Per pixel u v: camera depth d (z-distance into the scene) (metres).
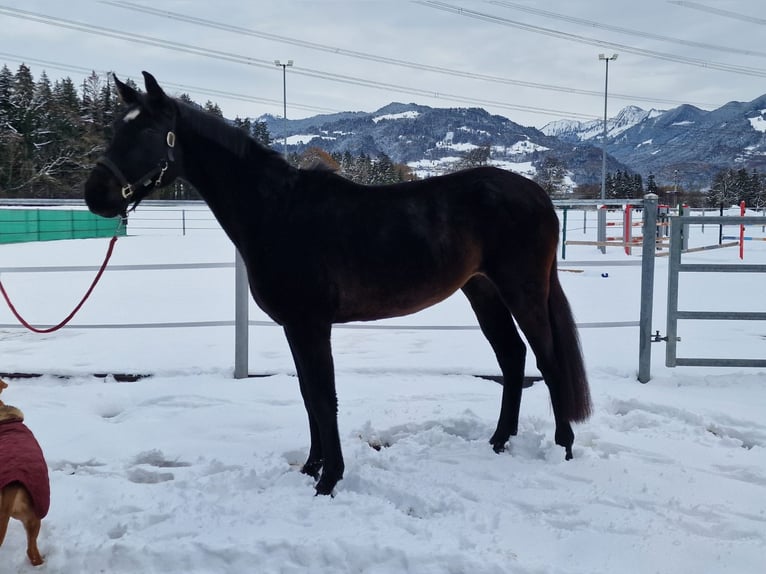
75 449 3.63
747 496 2.92
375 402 4.36
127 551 2.49
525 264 3.28
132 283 11.52
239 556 2.44
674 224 4.84
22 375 5.05
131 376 5.06
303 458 3.57
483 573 2.30
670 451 3.48
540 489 3.02
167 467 3.41
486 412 4.18
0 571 2.44
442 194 3.23
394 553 2.39
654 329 6.91
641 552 2.45
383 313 3.21
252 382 4.87
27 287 10.76
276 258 3.04
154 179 3.12
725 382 4.73
